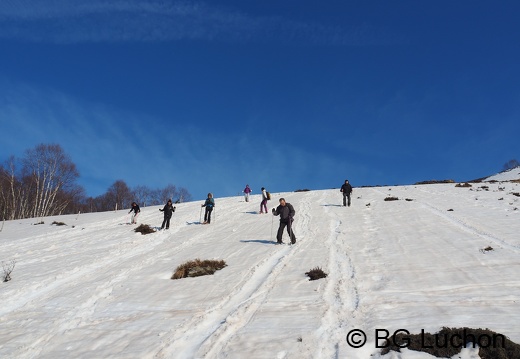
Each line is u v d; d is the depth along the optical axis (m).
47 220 31.28
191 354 6.31
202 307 8.50
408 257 11.14
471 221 15.91
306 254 12.74
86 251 16.66
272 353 6.03
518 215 16.72
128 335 7.34
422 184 39.84
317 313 7.50
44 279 11.98
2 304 9.99
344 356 5.74
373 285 8.98
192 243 16.92
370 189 35.88
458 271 9.36
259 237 16.89
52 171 52.66
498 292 7.77
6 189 52.38
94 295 10.12
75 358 6.57
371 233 15.38
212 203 22.81
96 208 82.75
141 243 17.80
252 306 8.24
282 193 39.75
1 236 23.27
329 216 21.02
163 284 10.70
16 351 7.06
